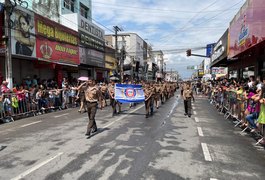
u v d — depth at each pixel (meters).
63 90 16.67
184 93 13.32
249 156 6.32
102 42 30.03
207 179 4.82
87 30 25.97
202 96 33.09
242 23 14.36
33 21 16.73
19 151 6.55
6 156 6.14
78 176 4.89
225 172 5.20
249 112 8.93
